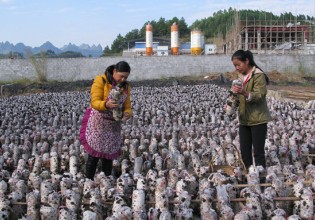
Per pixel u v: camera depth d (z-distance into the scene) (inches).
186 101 373.4
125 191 128.3
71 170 166.9
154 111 305.9
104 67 778.8
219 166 159.2
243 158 159.6
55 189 138.3
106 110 145.3
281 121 247.6
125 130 221.1
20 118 276.4
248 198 116.8
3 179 144.7
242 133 157.9
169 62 789.9
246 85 148.9
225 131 220.4
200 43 967.6
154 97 418.3
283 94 446.0
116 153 155.4
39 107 353.7
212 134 222.5
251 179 133.1
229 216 109.1
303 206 118.7
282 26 930.1
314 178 137.6
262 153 153.3
